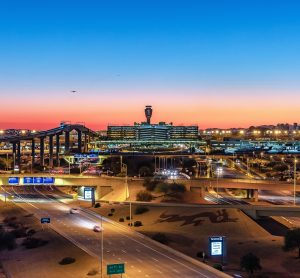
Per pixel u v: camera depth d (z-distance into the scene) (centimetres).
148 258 13975
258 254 15500
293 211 19812
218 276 12062
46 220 19512
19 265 14500
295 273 13525
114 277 12138
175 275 12194
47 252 15488
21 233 18388
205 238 17450
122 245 15775
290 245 15375
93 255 14525
